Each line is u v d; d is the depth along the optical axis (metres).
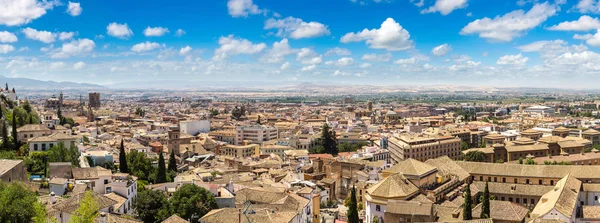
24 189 125.38
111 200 147.75
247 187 197.38
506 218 164.12
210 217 146.12
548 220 147.25
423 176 196.62
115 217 134.50
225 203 168.75
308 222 181.25
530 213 177.12
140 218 156.88
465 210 162.62
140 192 167.88
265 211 152.25
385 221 167.38
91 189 160.25
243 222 141.75
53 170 178.75
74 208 133.50
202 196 160.25
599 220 168.75
